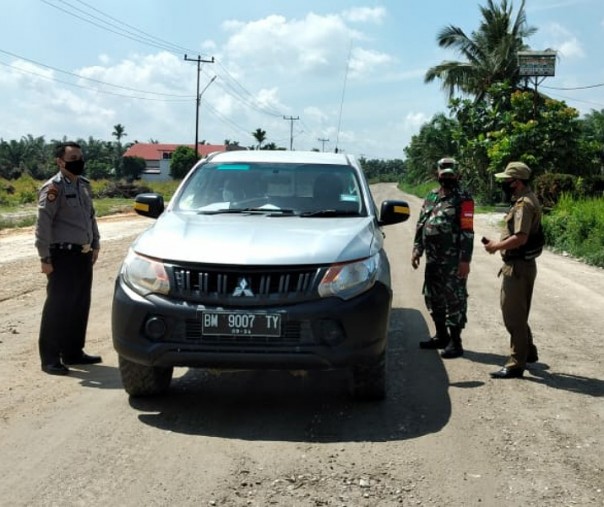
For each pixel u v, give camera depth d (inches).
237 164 236.5
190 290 170.4
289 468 147.9
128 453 154.9
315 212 213.6
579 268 489.4
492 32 1486.2
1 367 224.7
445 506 131.5
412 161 2938.0
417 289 394.6
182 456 153.6
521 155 1146.0
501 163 1170.6
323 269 171.2
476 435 169.0
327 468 148.0
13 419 175.5
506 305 218.5
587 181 986.1
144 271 176.1
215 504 130.8
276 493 135.9
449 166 242.5
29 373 218.8
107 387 206.4
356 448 159.6
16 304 332.5
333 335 168.2
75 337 230.7
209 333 167.6
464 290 244.7
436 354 251.1
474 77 1519.4
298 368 168.2
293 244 178.1
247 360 166.7
